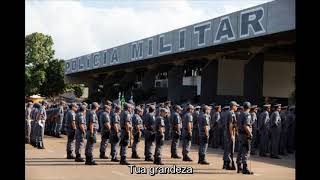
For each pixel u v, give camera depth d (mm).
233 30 22859
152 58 32531
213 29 24672
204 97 29531
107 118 14289
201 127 14008
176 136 15328
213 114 19688
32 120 18734
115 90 40469
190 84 35531
